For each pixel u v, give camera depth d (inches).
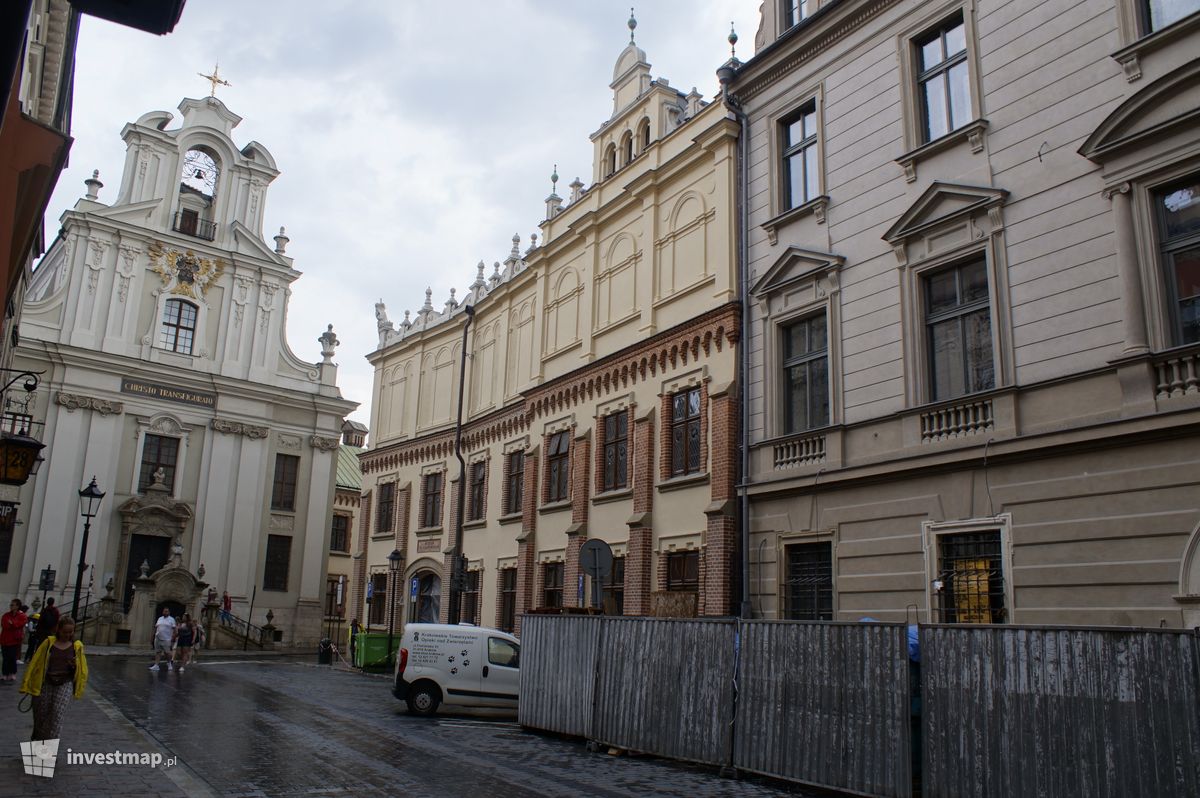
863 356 663.8
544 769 463.5
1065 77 557.6
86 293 1683.1
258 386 1845.5
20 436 588.4
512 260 1269.7
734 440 770.8
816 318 722.2
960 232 606.5
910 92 663.1
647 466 879.7
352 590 1540.4
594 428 992.2
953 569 577.9
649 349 906.7
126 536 1631.4
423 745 527.8
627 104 1071.0
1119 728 313.4
